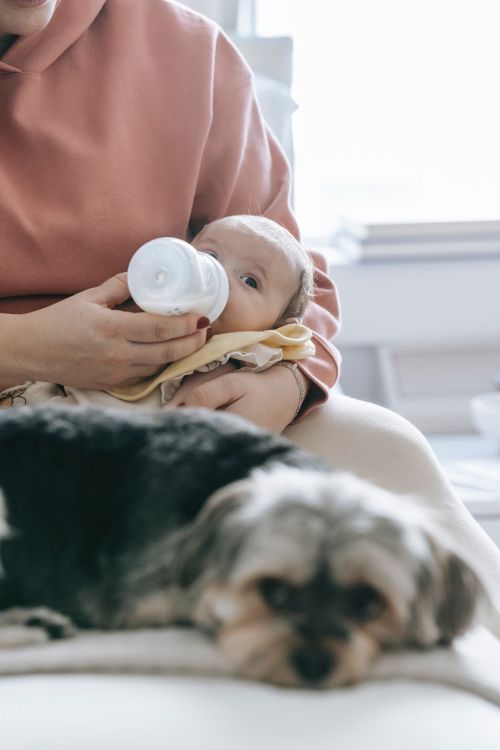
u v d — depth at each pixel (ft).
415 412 7.29
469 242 7.28
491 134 7.85
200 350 3.66
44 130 3.97
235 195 4.45
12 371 3.62
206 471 2.32
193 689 2.08
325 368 3.92
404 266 7.38
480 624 2.55
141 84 4.23
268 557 2.07
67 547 2.31
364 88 7.80
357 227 7.27
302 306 4.06
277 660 2.09
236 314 3.78
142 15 4.37
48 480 2.33
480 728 2.03
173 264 3.43
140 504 2.29
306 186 7.93
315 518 2.10
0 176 3.89
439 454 6.77
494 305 7.48
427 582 2.21
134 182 4.08
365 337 7.42
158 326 3.48
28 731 1.91
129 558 2.26
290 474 2.24
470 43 7.73
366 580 2.09
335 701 2.05
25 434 2.38
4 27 3.89
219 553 2.14
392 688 2.15
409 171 7.92
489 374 7.45
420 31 7.72
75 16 4.13
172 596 2.25
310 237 7.94
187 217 4.20
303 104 7.82
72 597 2.31
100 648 2.19
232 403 3.56
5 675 2.16
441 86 7.80
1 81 3.98
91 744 1.87
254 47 6.06
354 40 7.72
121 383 3.63
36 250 3.91
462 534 3.31
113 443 2.38
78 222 3.95
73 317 3.52
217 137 4.38
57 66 4.13
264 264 3.84
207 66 4.34
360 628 2.15
